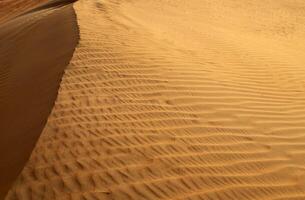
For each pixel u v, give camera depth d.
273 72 9.00
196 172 4.88
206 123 6.02
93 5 12.85
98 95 6.29
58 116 5.58
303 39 14.05
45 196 4.24
